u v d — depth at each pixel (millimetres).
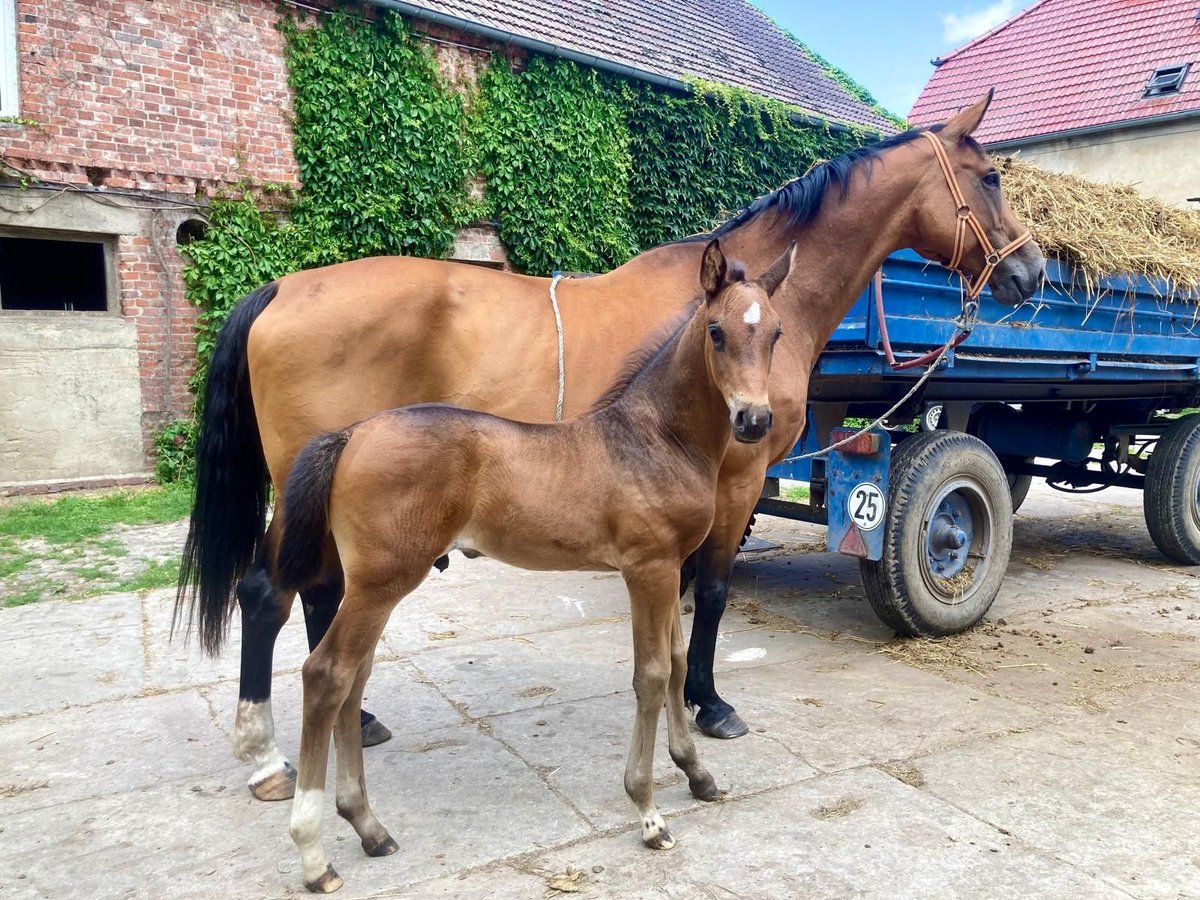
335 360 2826
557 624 4598
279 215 8086
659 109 10078
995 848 2422
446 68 8758
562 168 9430
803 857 2373
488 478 2260
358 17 8164
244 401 2912
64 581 5133
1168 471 5785
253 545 2947
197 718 3346
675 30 11945
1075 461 6402
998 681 3762
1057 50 16703
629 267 3297
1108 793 2746
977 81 17531
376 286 2883
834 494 4109
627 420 2379
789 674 3852
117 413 7609
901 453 4148
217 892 2242
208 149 7660
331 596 2824
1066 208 4766
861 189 3539
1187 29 15156
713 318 2236
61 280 10102
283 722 3326
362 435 2219
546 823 2574
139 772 2910
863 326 3902
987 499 4375
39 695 3547
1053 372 4746
